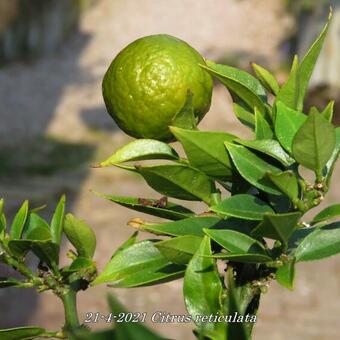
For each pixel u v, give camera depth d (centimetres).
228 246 42
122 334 30
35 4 482
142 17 541
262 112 44
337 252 44
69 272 47
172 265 46
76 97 415
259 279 44
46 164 322
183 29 519
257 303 45
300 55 403
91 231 47
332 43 344
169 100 44
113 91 45
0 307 205
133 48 45
